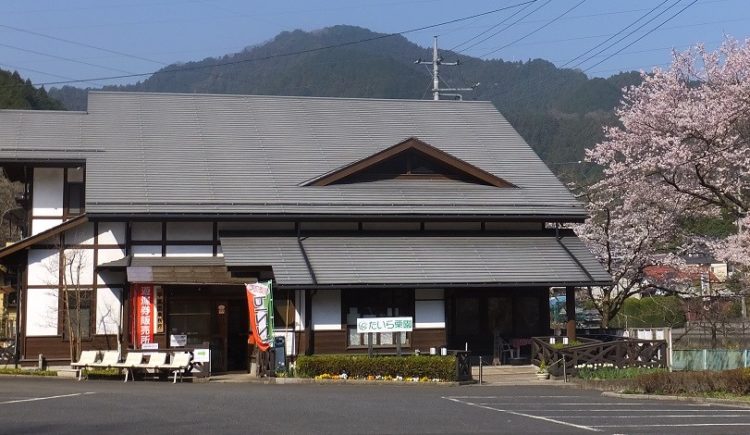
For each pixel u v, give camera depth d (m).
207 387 20.69
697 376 19.98
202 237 26.86
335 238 27.30
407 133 32.28
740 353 25.50
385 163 29.34
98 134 29.48
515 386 22.53
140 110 31.66
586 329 30.62
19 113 30.27
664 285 34.03
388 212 27.12
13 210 31.52
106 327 26.20
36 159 27.03
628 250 32.78
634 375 22.25
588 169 80.44
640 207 31.84
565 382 23.44
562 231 29.19
